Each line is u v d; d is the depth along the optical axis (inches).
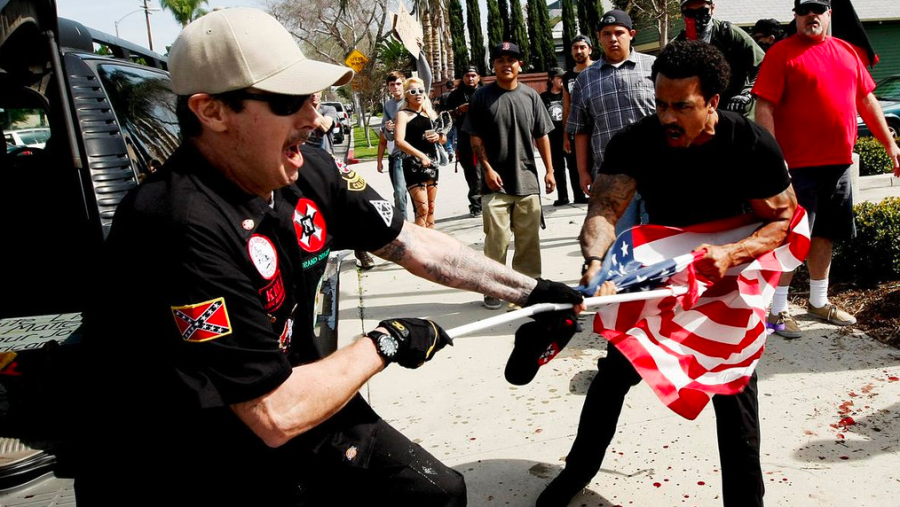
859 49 192.4
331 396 62.0
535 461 120.0
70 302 122.9
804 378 141.5
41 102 111.7
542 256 255.4
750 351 87.0
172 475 64.1
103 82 115.1
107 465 64.7
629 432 125.9
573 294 82.5
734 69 180.1
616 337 86.8
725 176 88.5
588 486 110.7
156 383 59.6
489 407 141.0
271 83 56.6
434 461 75.4
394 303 216.4
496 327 185.6
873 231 185.9
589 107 186.4
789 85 155.5
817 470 110.3
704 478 110.4
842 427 122.1
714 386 84.8
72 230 120.8
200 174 59.4
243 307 57.9
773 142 86.4
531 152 199.8
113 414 62.5
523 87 200.7
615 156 93.8
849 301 178.4
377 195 76.7
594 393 98.7
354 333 192.5
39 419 88.9
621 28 177.2
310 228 68.9
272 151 59.1
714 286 90.6
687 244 93.7
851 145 156.7
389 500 74.0
